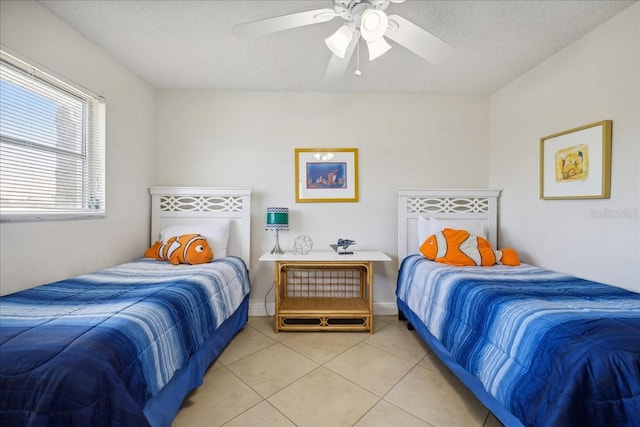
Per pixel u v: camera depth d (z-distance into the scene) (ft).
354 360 7.34
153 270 7.34
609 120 6.40
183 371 5.35
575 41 7.24
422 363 7.21
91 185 7.36
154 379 4.09
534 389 3.75
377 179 10.53
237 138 10.34
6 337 3.50
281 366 7.04
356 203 10.51
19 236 5.52
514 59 8.15
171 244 8.34
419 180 10.59
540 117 8.39
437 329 6.63
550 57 8.01
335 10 4.72
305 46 7.52
